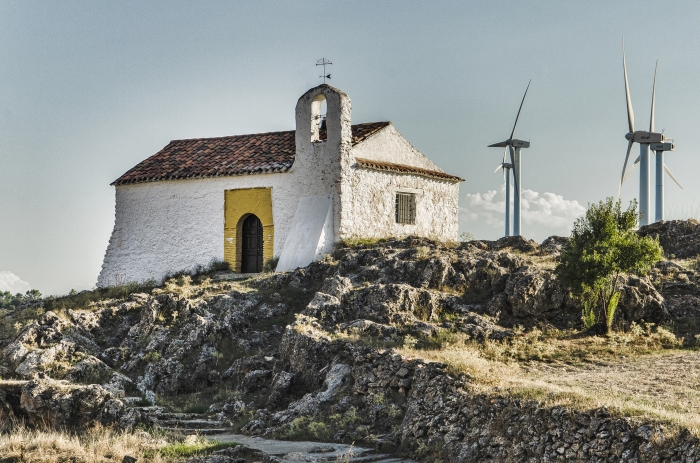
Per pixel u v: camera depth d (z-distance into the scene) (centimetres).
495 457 1506
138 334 2588
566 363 2112
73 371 2320
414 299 2464
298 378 2147
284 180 3194
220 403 2161
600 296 2383
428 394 1750
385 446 1698
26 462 1589
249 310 2655
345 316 2448
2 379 2270
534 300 2450
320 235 3025
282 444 1761
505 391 1623
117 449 1666
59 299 3170
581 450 1393
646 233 3192
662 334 2309
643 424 1353
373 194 3234
